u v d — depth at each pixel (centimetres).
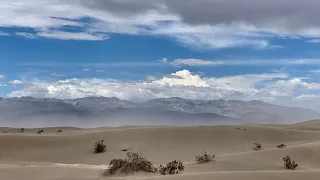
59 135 4375
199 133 4531
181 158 3603
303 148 3291
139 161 2325
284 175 1703
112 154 3634
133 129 4612
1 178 2020
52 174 2155
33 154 3662
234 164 2738
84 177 2077
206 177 1631
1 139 3941
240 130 4734
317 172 1784
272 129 4916
